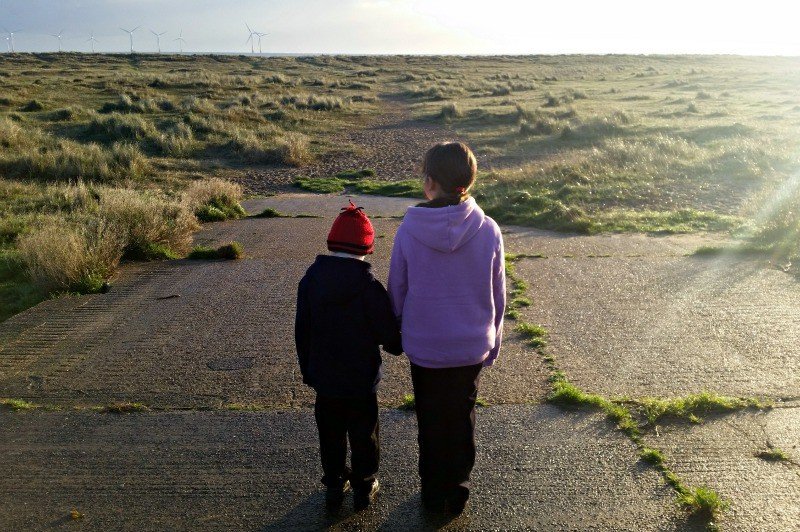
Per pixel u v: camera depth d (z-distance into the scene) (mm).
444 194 2992
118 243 8336
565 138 22500
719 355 4973
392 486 3494
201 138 23828
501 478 3508
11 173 17578
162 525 3221
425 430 3133
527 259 7941
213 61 76875
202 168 19875
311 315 3121
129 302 6727
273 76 50438
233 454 3828
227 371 4965
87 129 24203
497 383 4609
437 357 2984
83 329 5957
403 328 3078
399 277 3037
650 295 6414
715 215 10000
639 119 25609
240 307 6477
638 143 17344
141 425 4184
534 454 3719
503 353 5125
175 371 4984
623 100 35812
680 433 3891
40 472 3680
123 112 28719
